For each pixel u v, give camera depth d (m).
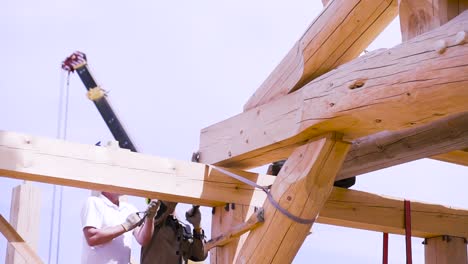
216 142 5.18
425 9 3.79
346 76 4.05
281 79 4.73
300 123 4.40
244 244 4.74
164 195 4.81
